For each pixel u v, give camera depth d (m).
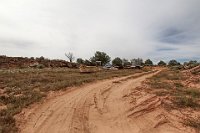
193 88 21.73
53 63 65.00
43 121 10.76
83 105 14.19
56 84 21.50
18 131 9.32
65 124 10.44
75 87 21.69
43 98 15.66
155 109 13.57
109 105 14.47
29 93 16.59
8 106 12.76
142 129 10.30
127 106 14.23
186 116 12.30
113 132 9.79
